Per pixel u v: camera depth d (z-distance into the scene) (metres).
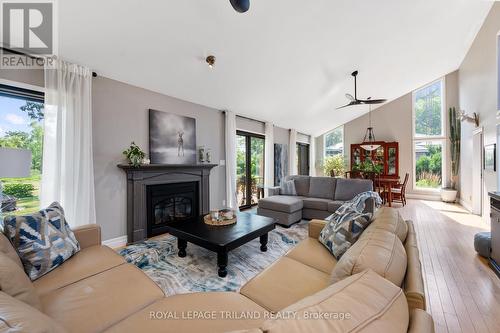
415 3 3.00
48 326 0.58
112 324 1.07
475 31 4.38
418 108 7.02
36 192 2.61
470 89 4.99
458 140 6.01
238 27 2.63
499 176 3.50
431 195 6.70
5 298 0.67
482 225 3.95
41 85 2.50
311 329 0.46
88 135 2.71
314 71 4.07
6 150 1.53
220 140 4.71
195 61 3.07
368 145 6.59
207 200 4.24
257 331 0.48
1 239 1.33
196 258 2.63
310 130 7.89
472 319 1.67
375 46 3.78
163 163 3.61
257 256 2.69
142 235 3.27
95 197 2.88
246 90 4.14
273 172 6.03
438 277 2.25
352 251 1.04
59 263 1.57
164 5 2.18
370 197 2.21
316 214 4.18
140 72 3.04
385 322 0.52
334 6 2.69
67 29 2.21
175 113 3.83
